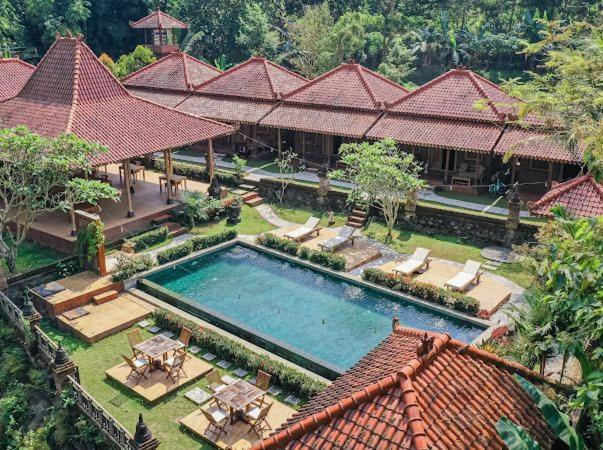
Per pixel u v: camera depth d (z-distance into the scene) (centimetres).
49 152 2523
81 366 2159
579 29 2473
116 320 2408
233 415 1836
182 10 8038
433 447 1071
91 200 2561
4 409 2109
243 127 4559
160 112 3450
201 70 4959
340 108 4106
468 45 7388
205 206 3316
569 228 1544
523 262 2336
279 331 2383
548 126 2473
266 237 3088
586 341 1505
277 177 4056
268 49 7469
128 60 6047
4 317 2419
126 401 1978
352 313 2520
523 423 1236
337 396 1265
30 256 2869
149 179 3903
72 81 3234
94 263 2689
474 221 3128
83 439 1847
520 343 1733
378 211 3422
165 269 2842
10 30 6938
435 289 2528
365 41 7356
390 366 1295
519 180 3734
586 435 1385
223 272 2888
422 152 3931
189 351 2241
